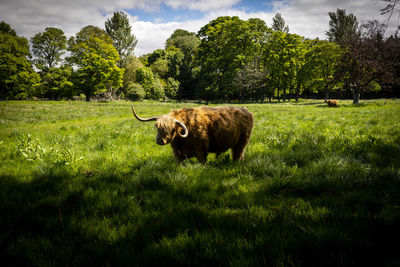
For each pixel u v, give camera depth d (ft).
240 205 8.98
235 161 15.24
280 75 159.74
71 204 9.57
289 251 6.04
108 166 13.94
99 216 8.57
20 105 105.91
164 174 12.01
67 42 155.63
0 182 11.84
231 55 152.05
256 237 6.56
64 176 12.60
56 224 7.99
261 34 155.84
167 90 210.79
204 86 167.84
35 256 6.42
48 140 22.74
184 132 13.74
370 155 13.60
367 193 9.00
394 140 17.31
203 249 6.28
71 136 24.63
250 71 146.51
